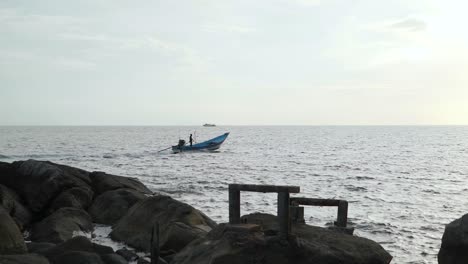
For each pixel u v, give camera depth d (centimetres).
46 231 1462
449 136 19862
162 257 1216
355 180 4259
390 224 2341
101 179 2041
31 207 1725
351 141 13962
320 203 1207
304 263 883
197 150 7694
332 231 1038
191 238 1261
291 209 1070
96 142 11938
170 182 3859
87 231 1551
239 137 17450
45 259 1073
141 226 1445
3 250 1130
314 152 8481
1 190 1630
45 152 7550
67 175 1861
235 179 4191
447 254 1078
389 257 977
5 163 1894
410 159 7031
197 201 2867
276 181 4112
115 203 1744
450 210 2805
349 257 908
